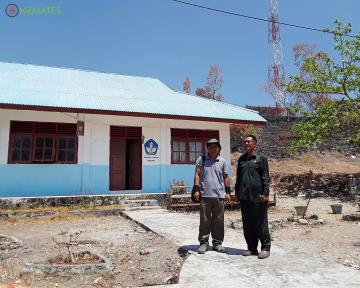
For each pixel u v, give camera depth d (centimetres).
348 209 1414
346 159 2888
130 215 1115
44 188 1283
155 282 498
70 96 1360
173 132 1529
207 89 3816
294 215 1116
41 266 541
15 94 1247
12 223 1042
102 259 590
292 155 2906
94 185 1358
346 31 1650
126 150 1556
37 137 1298
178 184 1463
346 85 1683
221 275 482
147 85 1870
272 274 486
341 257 635
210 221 623
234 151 2956
